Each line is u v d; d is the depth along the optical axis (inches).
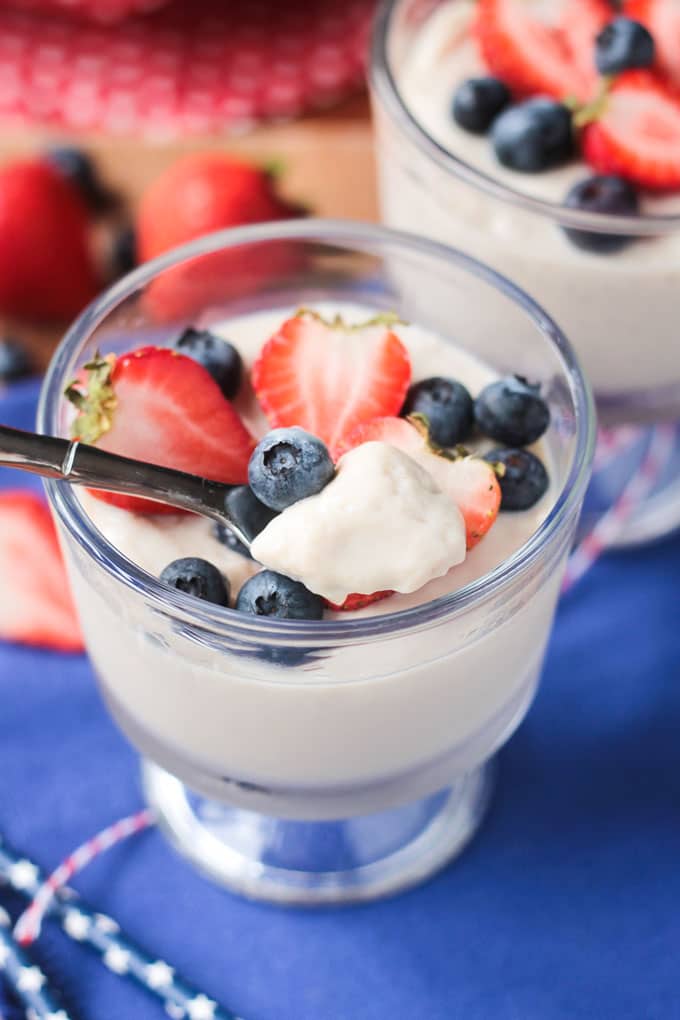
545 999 20.1
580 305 21.7
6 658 22.2
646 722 22.0
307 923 20.6
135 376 18.4
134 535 18.3
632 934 20.5
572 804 21.4
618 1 23.1
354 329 19.1
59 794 21.4
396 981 20.2
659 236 21.2
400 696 17.9
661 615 22.8
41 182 26.1
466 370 20.0
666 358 22.1
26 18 28.7
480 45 22.6
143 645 18.0
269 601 17.6
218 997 20.1
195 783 19.7
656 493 24.4
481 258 21.8
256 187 25.9
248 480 18.0
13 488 23.5
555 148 21.8
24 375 26.0
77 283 26.6
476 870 21.0
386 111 21.8
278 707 17.9
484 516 18.0
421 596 17.9
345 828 21.1
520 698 19.8
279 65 28.4
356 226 19.9
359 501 17.2
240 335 20.1
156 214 26.0
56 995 19.8
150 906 20.7
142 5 28.0
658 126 21.6
